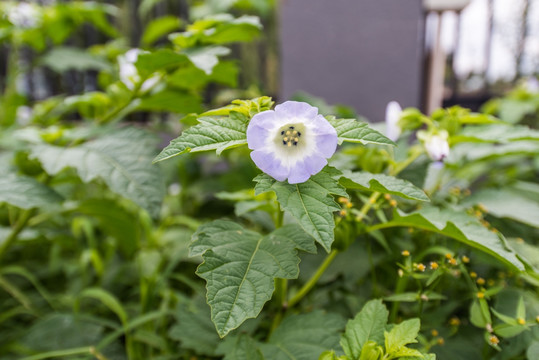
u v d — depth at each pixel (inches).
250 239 7.7
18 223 12.0
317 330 8.3
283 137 7.0
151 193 10.2
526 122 23.5
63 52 17.9
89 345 12.1
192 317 9.9
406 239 10.8
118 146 11.0
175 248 14.3
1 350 12.6
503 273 9.9
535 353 8.0
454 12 21.1
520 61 27.3
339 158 11.3
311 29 20.9
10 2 16.6
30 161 11.7
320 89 21.3
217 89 27.3
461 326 9.9
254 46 26.6
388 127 10.6
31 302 15.3
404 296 8.5
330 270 10.6
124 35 27.2
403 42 20.4
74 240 15.0
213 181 19.5
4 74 27.8
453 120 10.2
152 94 12.3
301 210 6.5
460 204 11.5
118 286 15.4
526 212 10.6
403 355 6.8
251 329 9.2
